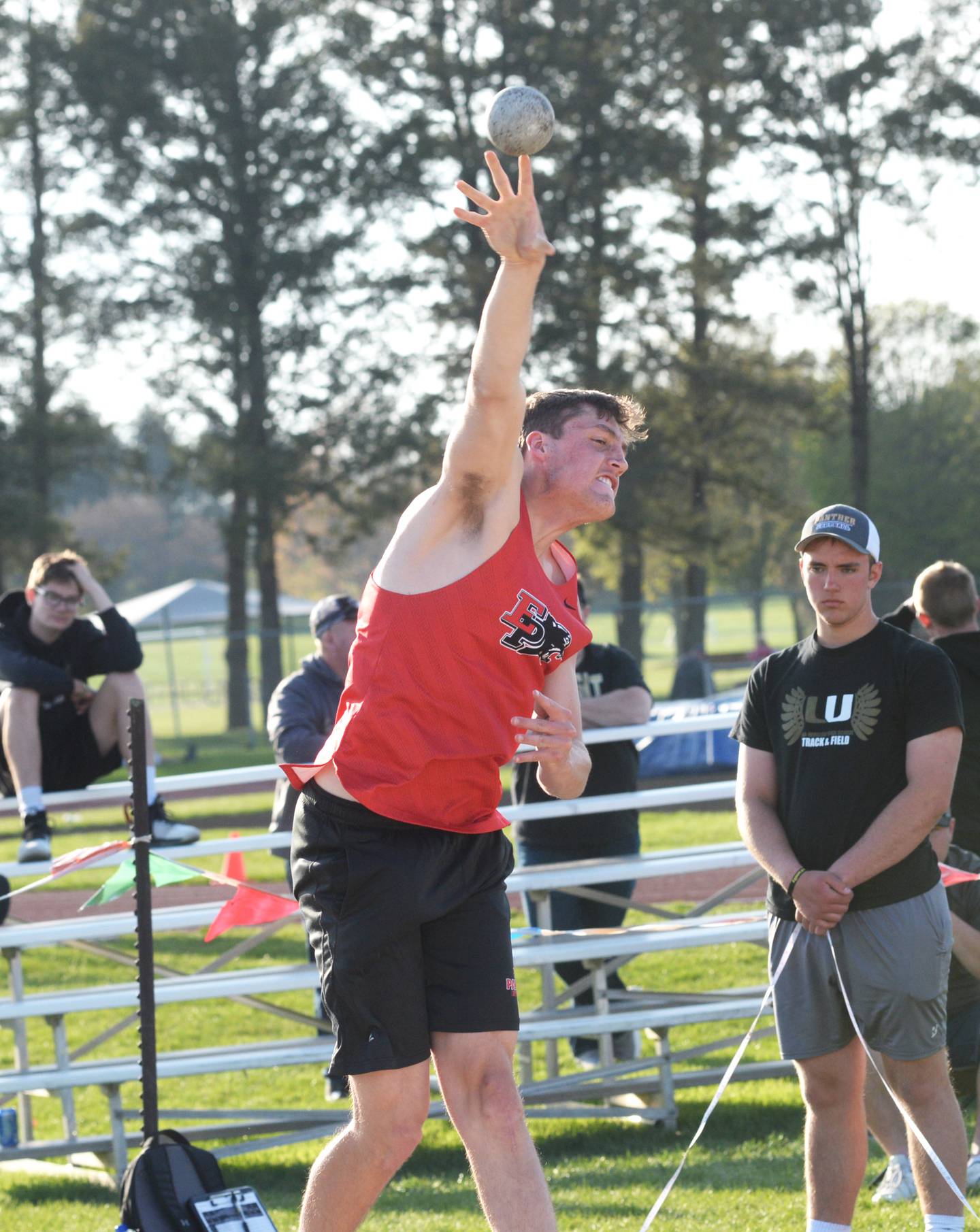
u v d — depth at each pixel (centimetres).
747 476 6762
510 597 562
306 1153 1174
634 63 6275
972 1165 900
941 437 9719
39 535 6744
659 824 3003
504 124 482
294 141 6444
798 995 737
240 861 1443
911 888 725
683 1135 1121
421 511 567
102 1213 999
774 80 6272
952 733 723
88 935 1098
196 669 12506
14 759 1171
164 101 6612
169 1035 1619
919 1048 720
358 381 6588
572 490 581
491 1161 577
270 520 6788
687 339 6544
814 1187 734
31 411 6738
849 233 6538
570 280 6266
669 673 8469
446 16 6297
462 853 599
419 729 573
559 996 1173
